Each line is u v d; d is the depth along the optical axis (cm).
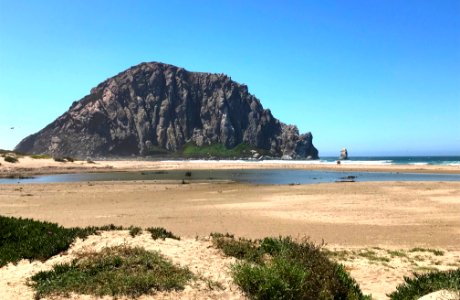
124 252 869
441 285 752
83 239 970
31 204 2614
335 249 1398
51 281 767
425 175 5859
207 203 2653
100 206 2523
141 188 3766
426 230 1748
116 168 8119
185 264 847
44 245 935
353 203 2580
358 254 1325
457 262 1240
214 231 1706
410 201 2664
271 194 3175
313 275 791
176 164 10025
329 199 2791
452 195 2983
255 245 995
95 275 789
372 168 7825
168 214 2181
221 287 766
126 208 2428
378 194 3067
